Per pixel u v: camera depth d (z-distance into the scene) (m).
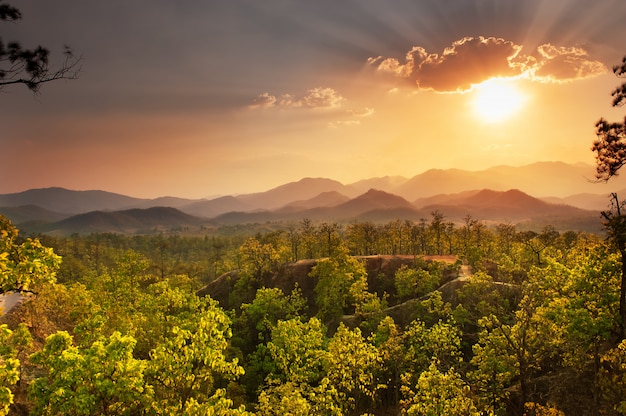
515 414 33.66
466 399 28.61
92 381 21.48
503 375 32.91
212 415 23.36
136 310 50.56
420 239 134.38
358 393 43.25
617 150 24.11
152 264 147.12
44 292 42.47
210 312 27.89
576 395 32.91
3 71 14.09
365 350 41.12
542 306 34.25
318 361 46.75
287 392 33.88
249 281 105.19
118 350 22.14
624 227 29.52
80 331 28.47
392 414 48.62
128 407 23.33
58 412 21.22
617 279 31.95
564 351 34.81
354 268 85.12
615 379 28.59
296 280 103.31
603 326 29.36
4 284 17.67
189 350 24.98
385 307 77.44
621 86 23.91
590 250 35.00
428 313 67.12
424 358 47.12
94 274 105.38
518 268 67.94
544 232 104.56
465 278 76.62
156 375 25.02
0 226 17.53
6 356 21.36
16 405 29.09
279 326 52.03
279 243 126.44
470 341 57.53
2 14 13.92
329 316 84.69
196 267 157.00
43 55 14.35
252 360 61.72
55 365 21.03
